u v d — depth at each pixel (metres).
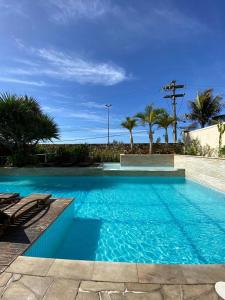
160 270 2.27
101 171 11.65
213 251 3.84
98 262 2.43
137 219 5.44
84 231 4.73
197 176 9.86
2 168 12.00
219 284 2.04
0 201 4.96
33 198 4.95
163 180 10.90
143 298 1.86
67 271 2.25
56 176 11.80
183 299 1.85
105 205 6.66
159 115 16.09
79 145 16.73
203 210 6.12
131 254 3.76
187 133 15.70
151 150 16.05
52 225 3.81
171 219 5.42
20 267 2.33
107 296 1.89
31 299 1.85
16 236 3.20
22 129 12.67
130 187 9.32
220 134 10.14
